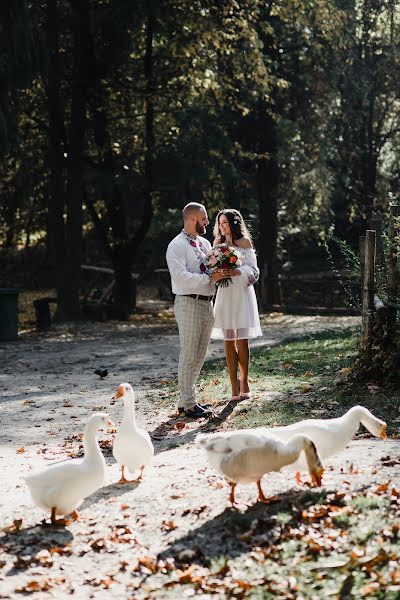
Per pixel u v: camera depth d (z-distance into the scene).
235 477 5.87
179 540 5.62
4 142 21.25
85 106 24.39
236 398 10.51
